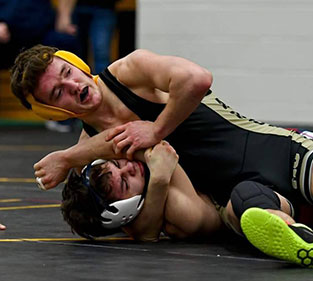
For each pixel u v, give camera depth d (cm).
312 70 1680
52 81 618
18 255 574
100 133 634
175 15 1712
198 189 659
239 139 644
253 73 1697
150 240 637
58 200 859
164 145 618
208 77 605
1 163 1226
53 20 1606
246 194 585
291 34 1677
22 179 1052
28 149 1420
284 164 632
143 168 621
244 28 1691
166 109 613
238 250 602
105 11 1681
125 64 631
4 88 2125
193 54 1712
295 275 520
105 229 627
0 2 1571
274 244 541
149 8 1723
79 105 624
